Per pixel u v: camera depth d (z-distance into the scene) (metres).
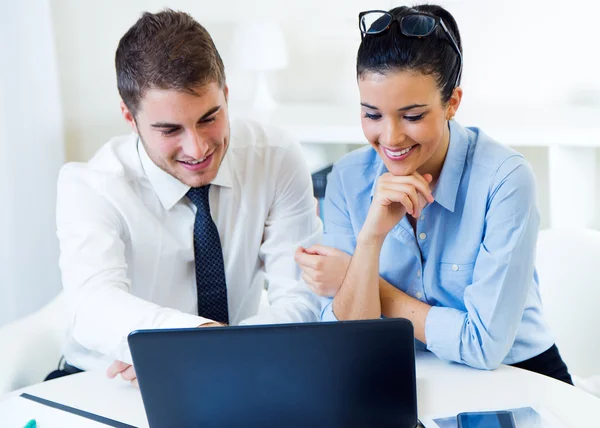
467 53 2.80
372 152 1.57
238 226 1.75
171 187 1.66
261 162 1.77
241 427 1.15
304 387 1.12
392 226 1.45
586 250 1.85
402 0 2.73
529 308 1.55
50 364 1.77
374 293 1.48
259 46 2.77
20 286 2.72
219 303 1.74
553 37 2.70
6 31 2.59
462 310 1.49
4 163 2.62
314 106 2.92
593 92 2.70
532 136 2.35
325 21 2.90
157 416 1.16
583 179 2.42
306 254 1.57
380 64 1.29
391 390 1.13
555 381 1.35
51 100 2.81
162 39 1.40
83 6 3.02
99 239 1.58
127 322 1.41
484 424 1.18
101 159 1.71
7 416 1.32
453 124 1.47
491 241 1.39
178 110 1.40
